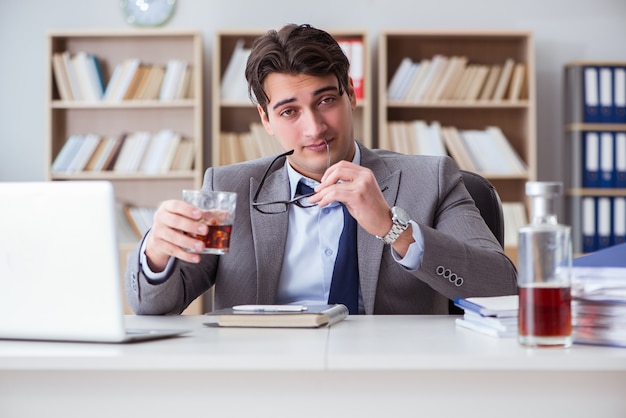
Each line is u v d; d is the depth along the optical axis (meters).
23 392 1.12
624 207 4.63
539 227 1.18
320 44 1.80
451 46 4.85
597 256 1.29
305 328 1.46
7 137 4.87
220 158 4.64
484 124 4.85
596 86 4.65
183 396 1.11
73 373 1.12
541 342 1.17
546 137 4.92
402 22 4.85
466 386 1.09
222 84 4.68
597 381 1.08
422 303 1.86
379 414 1.09
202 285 1.91
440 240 1.61
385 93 4.62
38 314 1.28
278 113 1.84
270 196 1.93
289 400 1.10
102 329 1.25
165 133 4.68
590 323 1.20
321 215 1.91
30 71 4.86
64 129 4.78
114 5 4.82
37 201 1.27
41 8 4.84
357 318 1.64
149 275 1.71
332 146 1.85
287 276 1.89
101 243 1.25
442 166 1.94
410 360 1.08
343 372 1.09
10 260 1.29
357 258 1.87
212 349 1.17
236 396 1.10
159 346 1.21
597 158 4.63
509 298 1.50
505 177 4.64
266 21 4.84
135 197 4.79
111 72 4.79
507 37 4.77
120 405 1.11
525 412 1.09
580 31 4.90
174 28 4.79
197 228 1.40
